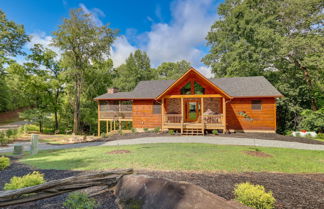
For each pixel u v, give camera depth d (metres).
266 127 15.38
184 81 15.70
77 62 22.22
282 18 21.50
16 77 22.45
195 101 17.39
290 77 21.42
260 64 21.33
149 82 21.38
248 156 7.40
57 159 7.68
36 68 22.42
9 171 6.02
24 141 15.60
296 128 20.05
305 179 4.93
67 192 3.75
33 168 6.28
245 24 23.12
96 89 28.22
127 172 4.51
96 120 28.06
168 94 15.93
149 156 7.45
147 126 18.23
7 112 36.94
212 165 6.09
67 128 26.03
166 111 17.69
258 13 22.59
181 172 5.35
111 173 4.28
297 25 19.86
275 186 4.39
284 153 8.30
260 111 15.58
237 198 3.39
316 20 18.09
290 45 18.20
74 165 6.44
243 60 22.53
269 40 19.95
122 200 3.56
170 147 9.66
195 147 9.62
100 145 11.80
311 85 19.81
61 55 22.59
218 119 15.10
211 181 4.61
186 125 15.19
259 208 3.11
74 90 24.42
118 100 20.67
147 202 3.31
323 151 9.04
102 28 21.64
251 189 3.30
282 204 3.50
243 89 16.42
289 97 20.77
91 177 4.01
